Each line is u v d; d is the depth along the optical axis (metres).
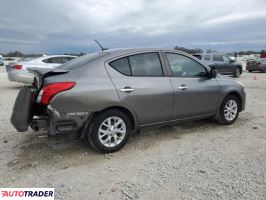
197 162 4.20
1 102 9.09
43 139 5.27
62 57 13.12
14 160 4.33
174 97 5.09
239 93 6.17
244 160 4.23
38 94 4.25
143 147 4.85
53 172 3.93
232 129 5.85
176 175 3.78
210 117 5.95
